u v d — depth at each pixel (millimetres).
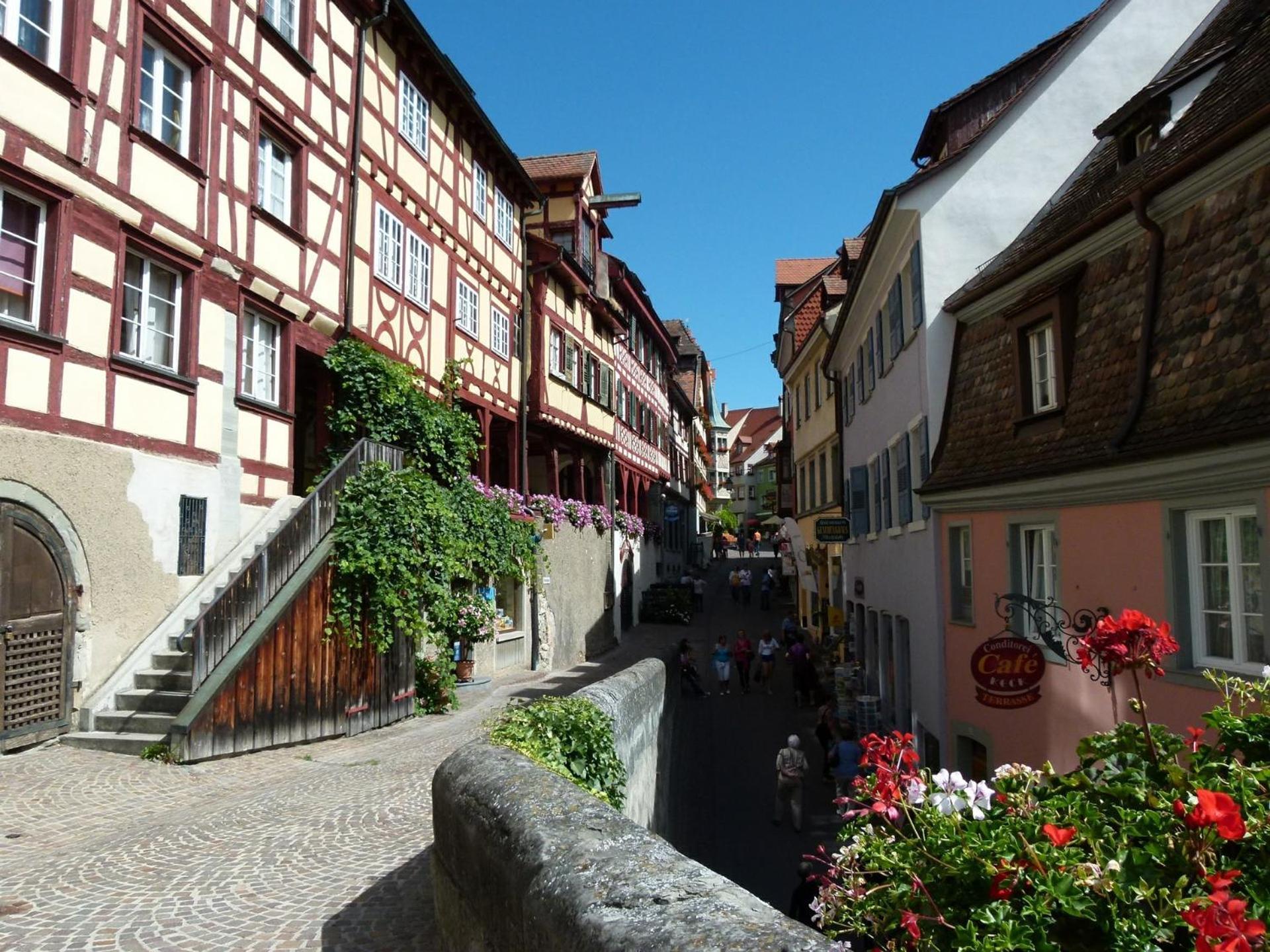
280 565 9609
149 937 4258
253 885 5000
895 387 14781
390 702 11359
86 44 8547
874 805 2410
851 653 21172
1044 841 2150
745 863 10477
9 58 7695
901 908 2107
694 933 1876
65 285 8219
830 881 2379
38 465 7891
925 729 12680
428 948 4066
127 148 9047
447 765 3980
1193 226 7160
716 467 99875
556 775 3496
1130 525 7477
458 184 17547
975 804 2416
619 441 30844
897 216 13000
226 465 10477
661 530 39906
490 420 19047
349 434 12719
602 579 26500
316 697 9820
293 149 12219
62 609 8156
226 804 6867
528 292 21688
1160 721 6996
